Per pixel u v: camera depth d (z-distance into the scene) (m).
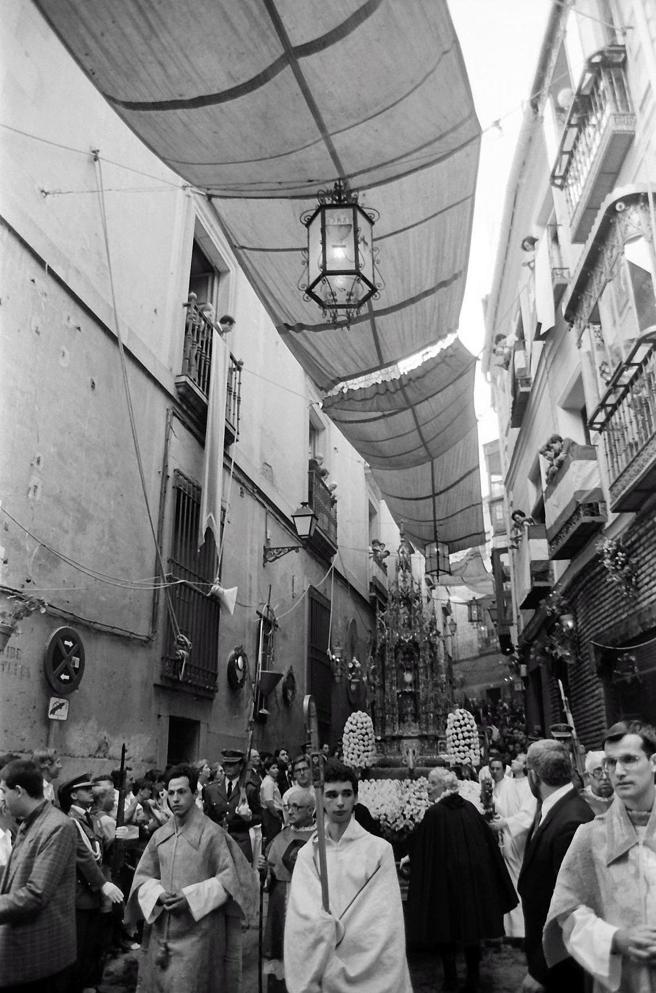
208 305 12.49
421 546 18.19
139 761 9.25
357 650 22.53
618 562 9.32
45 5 4.67
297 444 18.25
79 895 4.72
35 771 3.79
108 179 9.59
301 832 5.07
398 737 8.55
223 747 12.16
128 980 5.59
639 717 9.46
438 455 11.97
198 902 3.73
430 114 5.32
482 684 33.34
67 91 8.68
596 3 9.20
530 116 12.48
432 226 6.55
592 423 8.88
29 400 7.55
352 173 5.84
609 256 8.15
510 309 17.12
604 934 2.39
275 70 4.89
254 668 13.88
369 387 8.67
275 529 16.05
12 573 7.05
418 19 4.60
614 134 8.57
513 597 20.94
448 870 5.29
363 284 5.94
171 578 10.48
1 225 7.23
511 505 20.36
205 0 4.48
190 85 5.05
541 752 4.09
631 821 2.58
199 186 6.17
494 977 5.59
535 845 3.81
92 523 8.63
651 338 7.20
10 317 7.30
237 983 3.83
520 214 14.88
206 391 12.12
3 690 6.80
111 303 9.44
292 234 6.59
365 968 2.80
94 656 8.46
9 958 3.43
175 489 10.98
